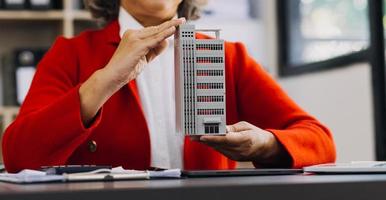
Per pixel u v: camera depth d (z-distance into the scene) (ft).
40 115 3.70
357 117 9.36
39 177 2.68
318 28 11.10
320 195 2.32
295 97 11.62
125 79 3.59
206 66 3.21
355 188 2.36
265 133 3.78
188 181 2.59
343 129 9.82
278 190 2.27
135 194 2.13
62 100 3.66
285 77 12.02
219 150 3.66
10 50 10.92
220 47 3.22
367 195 2.38
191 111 3.20
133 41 3.51
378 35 8.76
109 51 4.63
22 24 10.96
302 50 11.85
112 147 4.36
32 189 2.21
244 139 3.60
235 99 4.83
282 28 12.17
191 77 3.20
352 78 9.50
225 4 12.07
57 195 2.06
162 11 4.61
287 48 12.10
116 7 5.29
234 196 2.23
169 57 4.66
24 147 3.78
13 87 10.06
